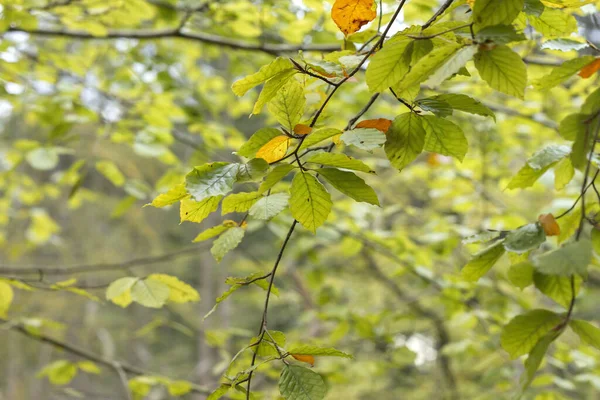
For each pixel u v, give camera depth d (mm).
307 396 1006
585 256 958
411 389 5512
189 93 3744
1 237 4934
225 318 10516
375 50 1089
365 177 4461
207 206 1094
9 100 3264
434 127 1095
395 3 2262
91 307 9453
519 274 1155
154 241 10250
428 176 4238
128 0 2596
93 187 8992
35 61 3232
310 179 1050
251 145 1039
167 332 12289
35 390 8828
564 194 3289
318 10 2430
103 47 3619
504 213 3525
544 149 1223
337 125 3000
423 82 914
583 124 1029
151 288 1695
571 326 1094
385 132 1088
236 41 2875
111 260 9109
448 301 3547
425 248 3596
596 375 3105
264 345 1130
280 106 1068
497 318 3316
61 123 2998
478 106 1035
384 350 4145
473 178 3873
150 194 3170
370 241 3463
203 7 2826
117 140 3230
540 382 2961
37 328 2762
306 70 1019
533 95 3018
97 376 9461
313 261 4086
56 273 2826
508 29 880
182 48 3975
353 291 5512
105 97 3344
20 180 4371
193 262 12578
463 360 4746
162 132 3072
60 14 2832
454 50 889
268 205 1105
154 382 2707
